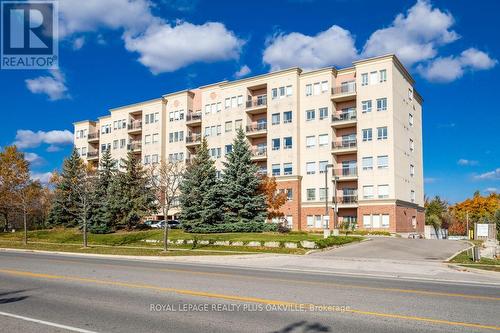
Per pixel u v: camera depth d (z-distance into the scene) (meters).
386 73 52.28
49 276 15.23
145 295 11.19
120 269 17.70
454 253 27.00
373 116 52.59
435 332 7.60
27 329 7.64
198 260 24.08
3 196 54.31
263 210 44.00
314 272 18.22
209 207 41.97
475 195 94.31
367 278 15.89
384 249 28.88
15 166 55.00
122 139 74.38
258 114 62.16
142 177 49.34
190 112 68.62
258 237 33.44
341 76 57.00
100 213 48.81
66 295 11.22
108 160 56.16
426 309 9.56
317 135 56.25
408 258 24.20
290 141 57.38
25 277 14.96
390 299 10.79
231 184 43.25
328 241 30.23
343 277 16.11
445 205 86.19
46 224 57.41
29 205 54.19
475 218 85.56
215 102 64.75
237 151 44.59
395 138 51.88
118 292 11.68
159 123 69.69
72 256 26.38
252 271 17.83
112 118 76.06
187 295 11.18
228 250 29.55
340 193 54.78
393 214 49.91
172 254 26.77
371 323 8.20
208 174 44.12
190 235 37.28
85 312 9.10
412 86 60.38
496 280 15.71
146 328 7.74
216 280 14.27
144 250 29.39
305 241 29.19
